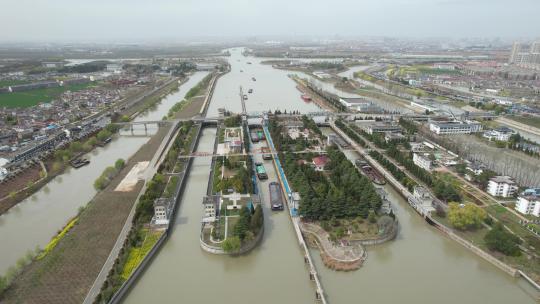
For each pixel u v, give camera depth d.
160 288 162.00
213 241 189.12
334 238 192.38
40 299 149.25
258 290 160.88
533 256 176.75
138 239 189.12
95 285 157.12
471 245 189.00
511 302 153.88
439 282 166.38
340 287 161.25
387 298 154.38
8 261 179.38
